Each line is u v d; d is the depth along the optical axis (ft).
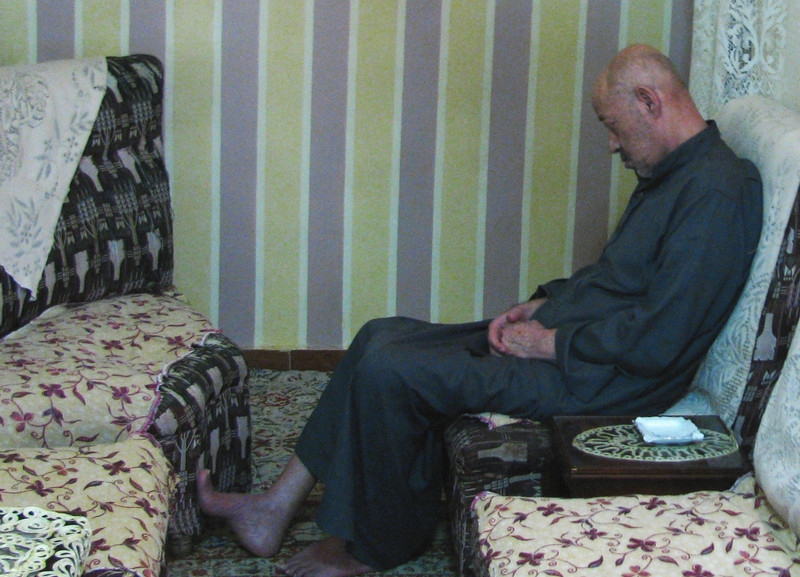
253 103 12.57
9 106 9.34
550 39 12.46
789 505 5.79
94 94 9.96
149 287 10.71
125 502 6.33
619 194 12.81
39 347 8.59
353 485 8.13
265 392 12.46
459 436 7.75
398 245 12.96
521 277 13.04
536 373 7.92
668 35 12.47
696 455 6.77
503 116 12.64
